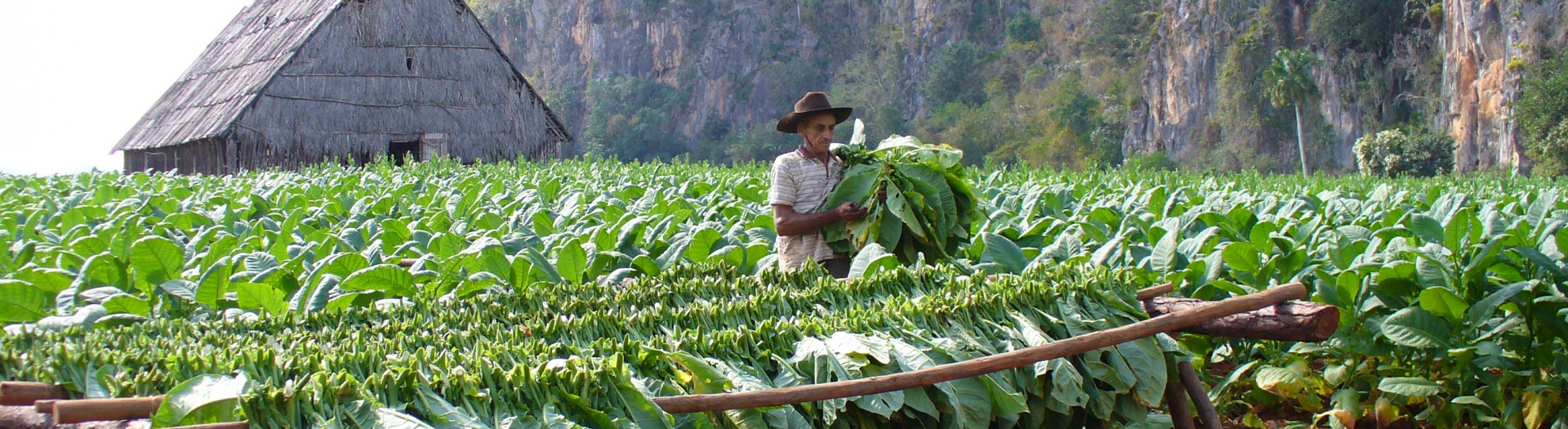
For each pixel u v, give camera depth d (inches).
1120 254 198.4
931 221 189.6
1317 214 306.3
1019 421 129.4
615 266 204.1
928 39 4375.0
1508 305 186.9
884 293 147.4
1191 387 144.9
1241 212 274.5
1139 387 132.6
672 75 4936.0
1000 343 129.0
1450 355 179.6
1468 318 177.8
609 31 4980.3
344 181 510.3
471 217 310.2
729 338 117.9
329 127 1009.5
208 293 165.3
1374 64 2422.5
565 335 123.8
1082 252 203.0
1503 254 186.5
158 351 106.3
